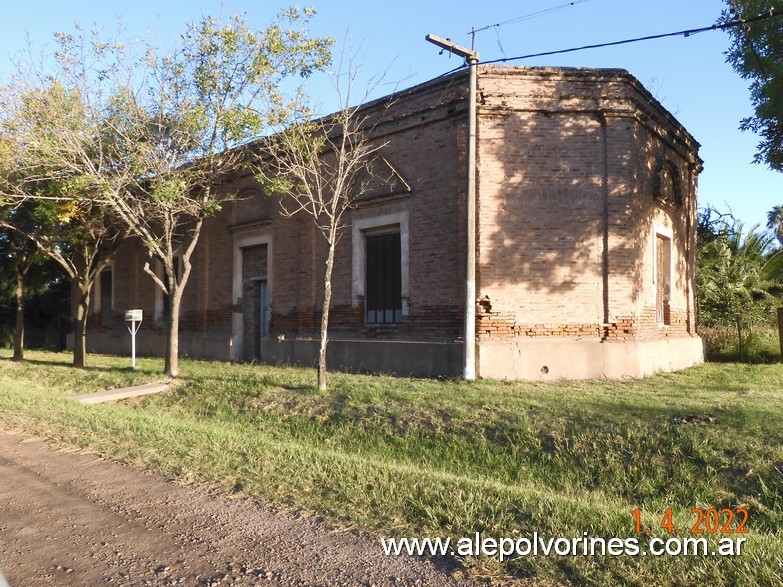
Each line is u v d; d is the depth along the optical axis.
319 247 16.69
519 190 13.43
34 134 14.11
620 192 13.54
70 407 11.68
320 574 4.49
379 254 15.53
